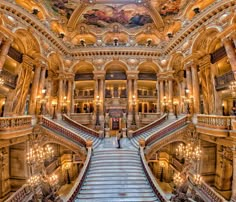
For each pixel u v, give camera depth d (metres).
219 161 14.38
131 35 24.86
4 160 13.79
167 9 21.66
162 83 23.33
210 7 14.74
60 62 22.25
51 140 15.25
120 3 21.59
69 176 20.27
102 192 9.92
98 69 23.19
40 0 18.70
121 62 23.48
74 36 24.58
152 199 9.39
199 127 14.10
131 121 22.36
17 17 15.32
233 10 12.91
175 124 15.75
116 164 12.35
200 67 17.84
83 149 13.88
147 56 23.50
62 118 21.09
